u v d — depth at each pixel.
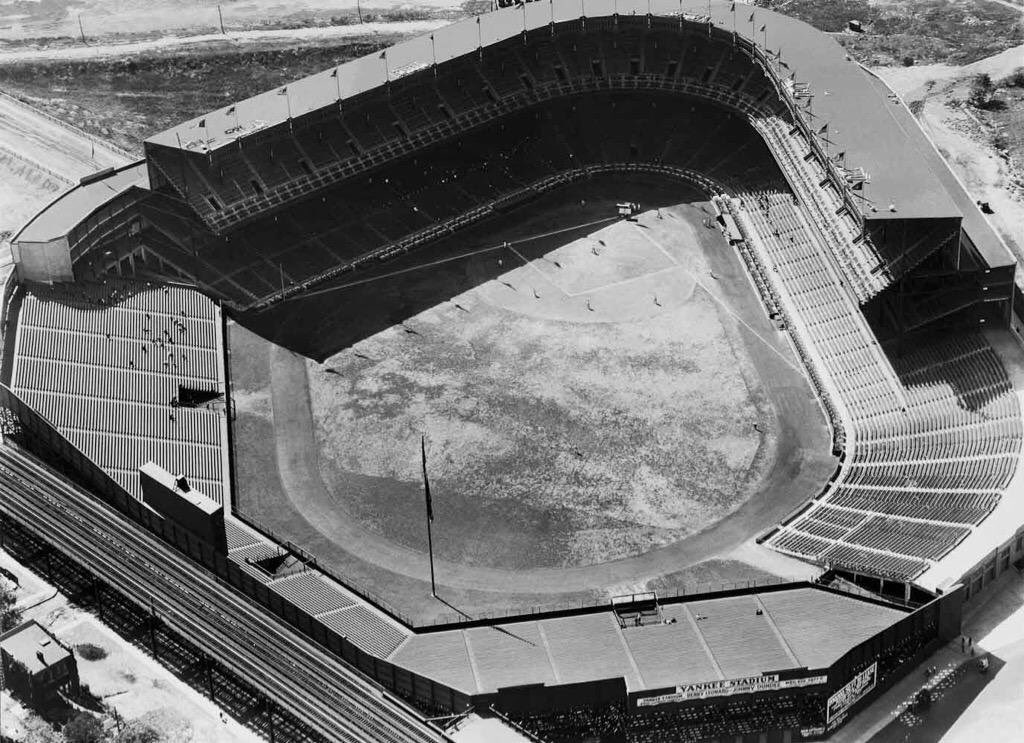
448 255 195.88
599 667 119.62
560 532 146.25
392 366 173.50
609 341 177.38
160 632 131.62
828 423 161.62
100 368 164.00
